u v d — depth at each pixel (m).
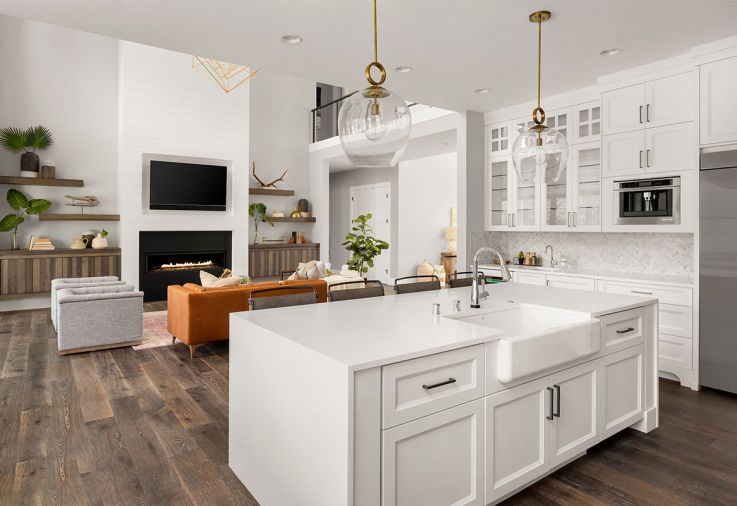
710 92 3.69
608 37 3.57
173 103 8.02
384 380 1.72
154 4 3.00
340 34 3.47
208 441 2.88
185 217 8.17
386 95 1.91
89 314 4.81
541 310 2.83
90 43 7.70
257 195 9.62
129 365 4.43
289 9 3.08
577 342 2.39
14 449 2.75
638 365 2.96
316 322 2.32
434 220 10.39
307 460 1.85
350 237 8.37
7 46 7.11
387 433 1.73
